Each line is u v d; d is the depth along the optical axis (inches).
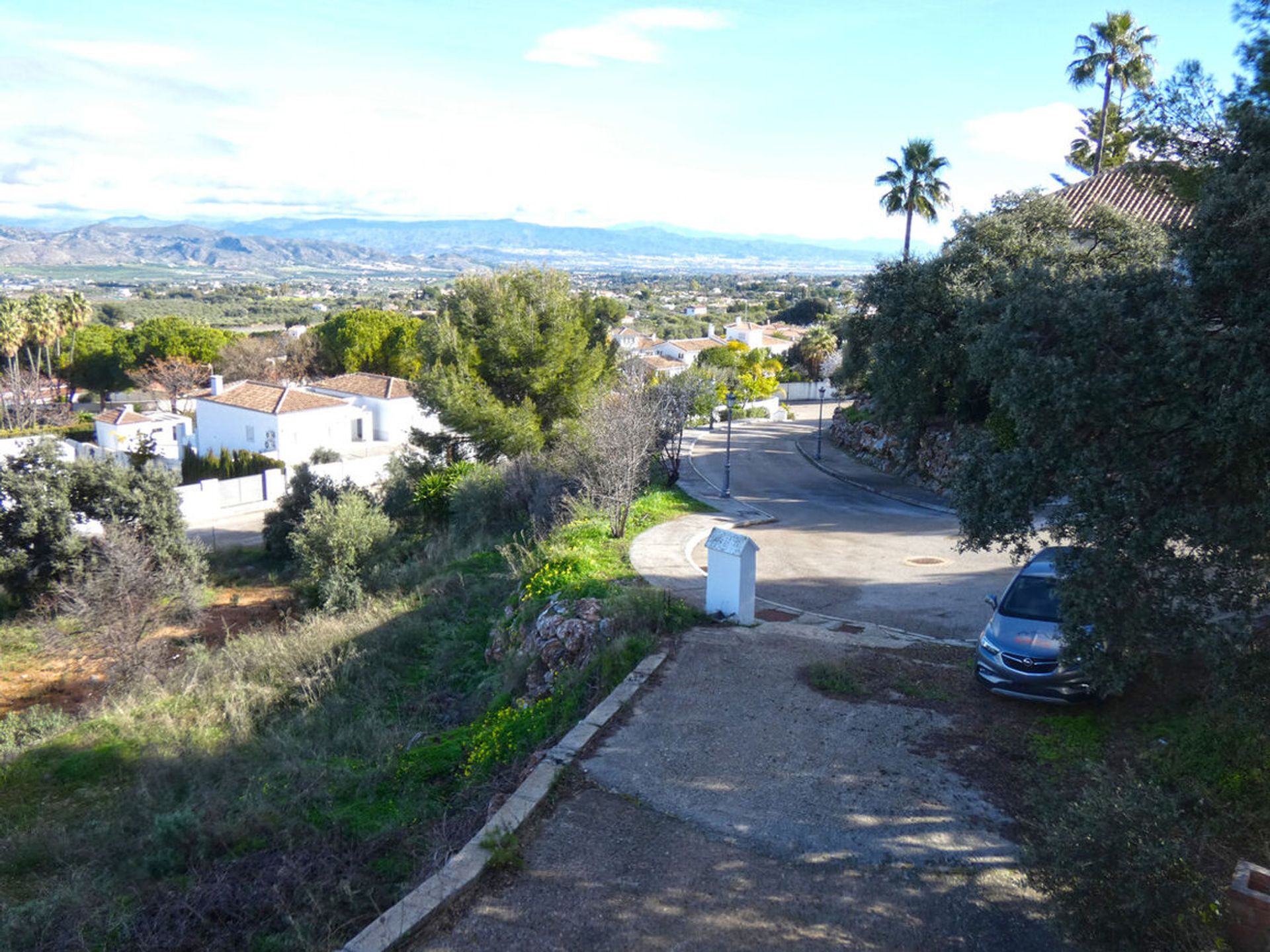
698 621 446.3
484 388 1048.2
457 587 625.6
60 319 2620.6
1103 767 227.6
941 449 1023.6
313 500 807.7
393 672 485.7
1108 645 256.1
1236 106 272.2
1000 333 281.9
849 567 641.0
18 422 2138.3
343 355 2568.9
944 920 210.7
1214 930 182.7
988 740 307.7
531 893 220.8
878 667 386.3
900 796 269.9
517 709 375.6
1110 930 182.5
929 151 1390.3
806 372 2881.4
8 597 775.1
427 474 1063.6
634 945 200.8
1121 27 1471.5
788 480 1147.9
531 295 1107.9
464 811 274.7
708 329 5334.6
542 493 779.4
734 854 238.7
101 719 442.3
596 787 275.7
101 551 711.7
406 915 208.5
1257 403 214.8
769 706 338.6
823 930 207.0
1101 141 1497.3
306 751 360.5
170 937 210.5
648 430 780.0
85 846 278.1
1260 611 232.1
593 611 429.7
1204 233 246.5
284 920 214.2
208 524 1261.1
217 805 283.0
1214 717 263.3
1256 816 233.3
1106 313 251.6
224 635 692.7
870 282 995.9
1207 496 246.2
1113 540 243.9
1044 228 895.1
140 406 2434.8
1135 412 249.3
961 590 574.2
